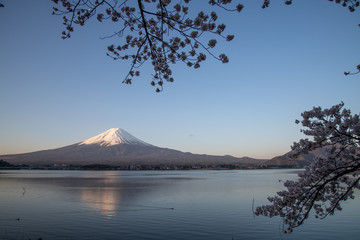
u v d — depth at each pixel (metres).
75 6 6.33
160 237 20.22
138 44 7.96
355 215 25.92
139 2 5.94
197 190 57.03
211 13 6.02
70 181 88.94
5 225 23.80
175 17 6.77
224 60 6.37
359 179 7.66
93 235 20.69
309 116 7.09
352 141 7.07
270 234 20.72
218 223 24.47
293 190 7.99
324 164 7.44
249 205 35.25
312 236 19.86
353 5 6.76
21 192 51.62
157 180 98.50
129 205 35.91
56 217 27.56
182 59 6.90
